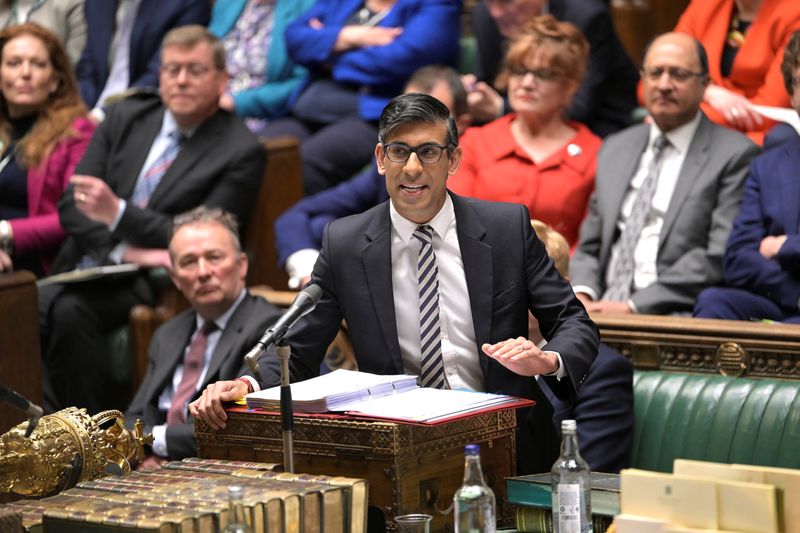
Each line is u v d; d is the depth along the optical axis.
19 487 10.23
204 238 14.53
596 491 9.12
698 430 12.17
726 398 12.20
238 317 14.62
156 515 8.26
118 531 8.21
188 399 14.52
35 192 18.58
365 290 10.42
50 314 17.47
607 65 18.86
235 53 21.36
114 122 18.16
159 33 21.94
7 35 18.86
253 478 9.05
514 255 10.32
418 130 9.95
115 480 9.24
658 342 13.38
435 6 19.70
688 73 15.27
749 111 16.64
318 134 19.52
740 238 14.64
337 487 8.73
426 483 9.34
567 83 16.42
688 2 21.80
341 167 19.36
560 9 19.09
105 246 17.72
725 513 8.03
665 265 15.22
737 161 15.20
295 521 8.50
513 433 9.94
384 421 9.20
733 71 17.41
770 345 12.84
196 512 8.26
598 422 12.06
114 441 10.58
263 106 20.83
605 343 13.65
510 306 10.29
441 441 9.41
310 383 10.02
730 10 17.69
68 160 18.67
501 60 19.62
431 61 19.67
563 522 8.83
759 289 14.41
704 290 14.59
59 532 8.44
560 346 9.80
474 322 10.30
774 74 16.88
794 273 14.23
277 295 15.61
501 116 18.47
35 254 18.42
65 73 19.02
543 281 10.34
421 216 10.27
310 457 9.54
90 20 22.31
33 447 10.15
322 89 20.12
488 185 16.53
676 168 15.51
